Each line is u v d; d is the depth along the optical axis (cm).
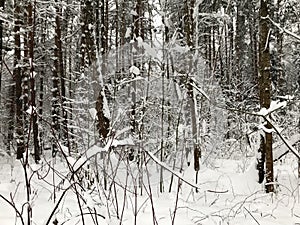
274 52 1634
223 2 1071
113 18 2016
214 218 513
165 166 401
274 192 699
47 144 1319
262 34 747
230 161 995
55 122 1359
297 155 509
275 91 1255
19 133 1191
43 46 1744
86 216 459
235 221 504
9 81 1666
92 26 931
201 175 729
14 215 459
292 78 1697
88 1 1076
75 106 1020
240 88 2052
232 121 1204
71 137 946
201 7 990
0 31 1215
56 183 617
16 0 1311
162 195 632
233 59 2205
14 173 804
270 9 830
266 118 526
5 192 578
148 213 512
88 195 383
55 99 1515
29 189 397
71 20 1772
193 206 571
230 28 1980
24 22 1307
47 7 1437
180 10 870
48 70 1944
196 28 819
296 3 835
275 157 781
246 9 1827
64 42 1759
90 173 515
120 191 618
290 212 572
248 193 698
